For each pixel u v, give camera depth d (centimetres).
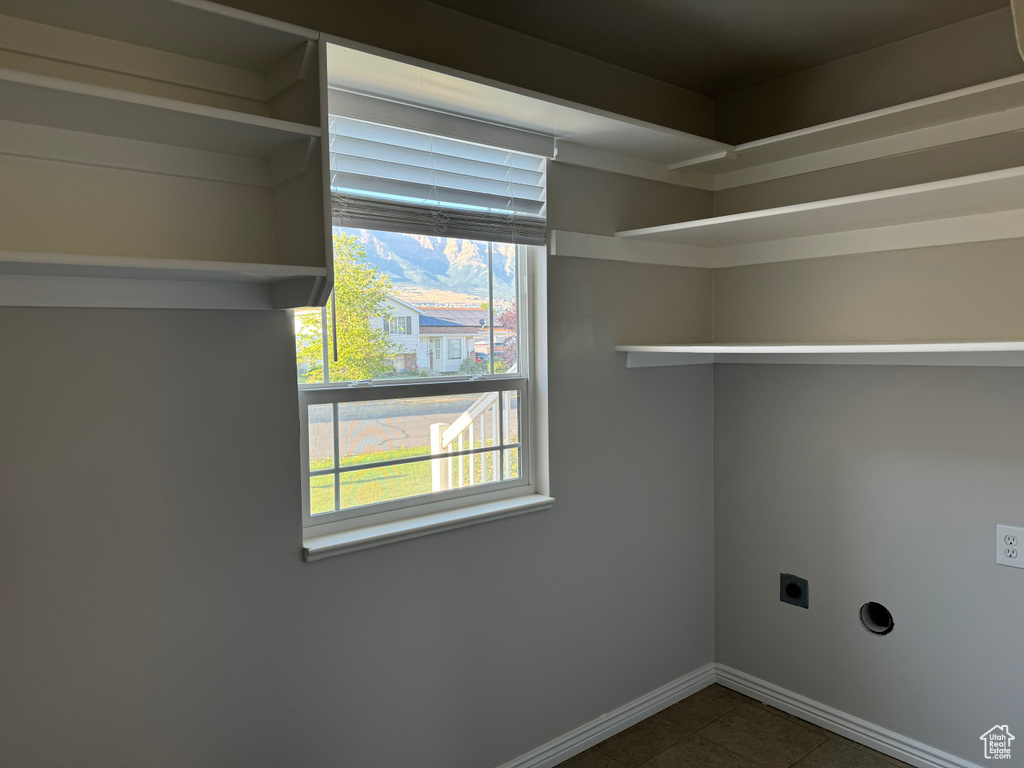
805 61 229
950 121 196
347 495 183
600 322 230
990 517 201
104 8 120
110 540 143
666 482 255
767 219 201
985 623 204
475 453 209
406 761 190
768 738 237
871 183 218
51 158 128
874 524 226
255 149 145
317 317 175
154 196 140
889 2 188
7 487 131
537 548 216
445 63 189
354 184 171
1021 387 194
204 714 156
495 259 212
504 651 210
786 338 246
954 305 203
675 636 262
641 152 227
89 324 139
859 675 233
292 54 140
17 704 134
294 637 168
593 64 225
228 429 156
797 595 248
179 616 152
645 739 237
